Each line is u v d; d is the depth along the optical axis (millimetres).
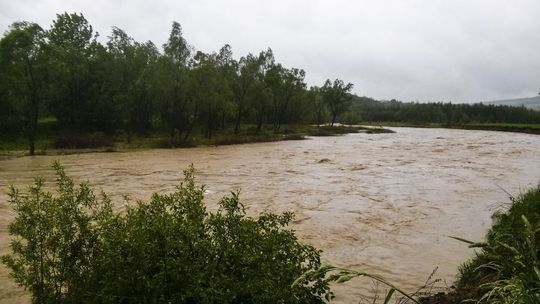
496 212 12875
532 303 3623
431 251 10164
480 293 5855
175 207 5312
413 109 149125
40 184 5547
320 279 4953
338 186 20047
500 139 62312
